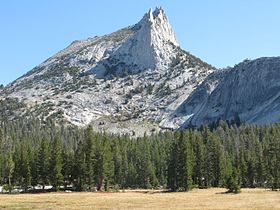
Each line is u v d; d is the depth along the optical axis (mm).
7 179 178250
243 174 166625
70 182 168500
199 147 167625
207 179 170000
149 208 78875
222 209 75438
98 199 104438
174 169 155000
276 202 89500
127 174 181125
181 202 92938
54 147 159375
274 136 181500
